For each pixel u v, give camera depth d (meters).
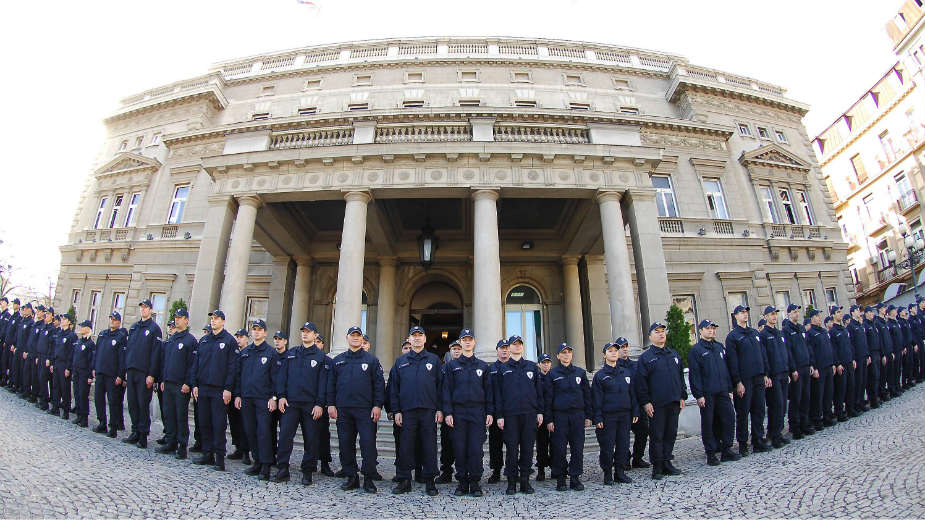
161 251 21.75
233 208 14.73
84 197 24.62
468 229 19.16
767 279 21.14
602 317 18.42
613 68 24.73
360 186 13.98
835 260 22.52
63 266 22.91
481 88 23.61
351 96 23.64
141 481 5.99
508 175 14.07
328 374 7.07
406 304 19.81
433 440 6.73
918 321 13.62
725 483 6.24
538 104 23.33
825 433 8.73
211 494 5.80
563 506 5.85
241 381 7.46
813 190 24.00
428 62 24.17
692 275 20.45
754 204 22.61
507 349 7.42
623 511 5.46
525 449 6.81
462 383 6.89
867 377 10.78
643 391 7.50
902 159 31.03
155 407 11.66
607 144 14.38
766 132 24.73
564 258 19.62
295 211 17.28
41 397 10.53
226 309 13.16
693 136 22.95
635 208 14.09
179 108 24.56
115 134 25.58
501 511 5.66
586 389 7.29
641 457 8.26
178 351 7.96
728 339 8.42
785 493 5.49
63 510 4.65
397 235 19.52
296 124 20.86
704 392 7.79
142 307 8.55
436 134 15.08
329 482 7.09
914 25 29.56
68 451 7.04
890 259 32.16
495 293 12.85
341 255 13.34
